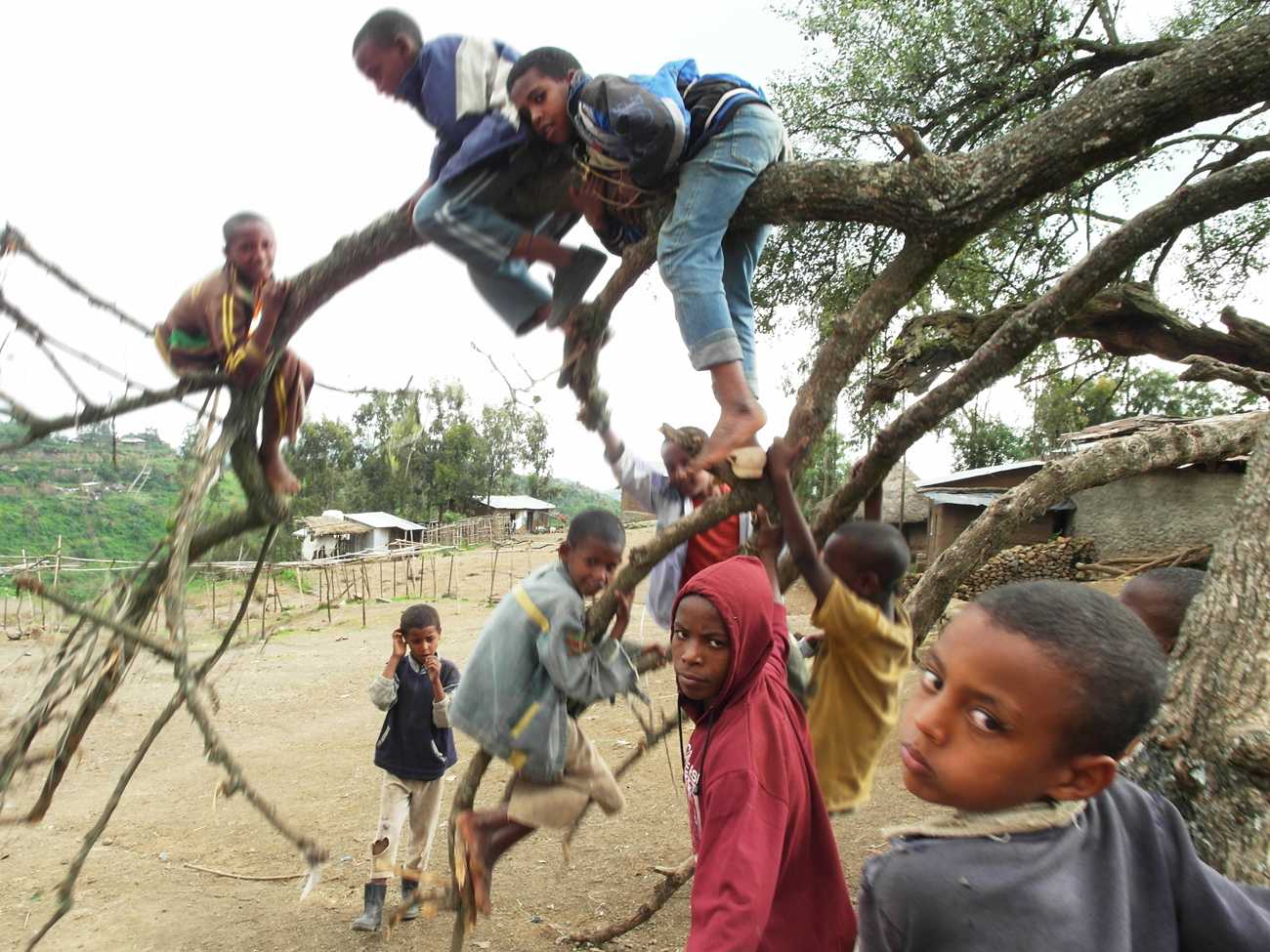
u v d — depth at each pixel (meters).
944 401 2.94
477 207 2.63
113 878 5.75
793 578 3.18
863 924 1.40
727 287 3.06
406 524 36.81
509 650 2.71
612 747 8.02
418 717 4.99
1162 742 2.45
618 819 6.39
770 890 1.98
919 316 7.25
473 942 4.71
